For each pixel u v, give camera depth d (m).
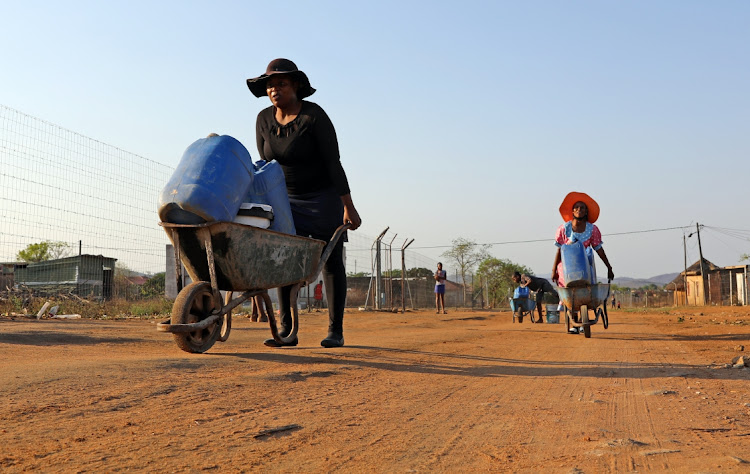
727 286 47.81
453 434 2.60
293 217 5.80
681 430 2.67
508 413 3.06
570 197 8.70
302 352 5.30
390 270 22.97
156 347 5.70
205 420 2.69
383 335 8.57
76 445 2.21
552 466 2.10
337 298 6.03
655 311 30.33
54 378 3.36
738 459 2.12
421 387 3.85
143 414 2.73
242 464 2.07
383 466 2.11
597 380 4.25
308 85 5.76
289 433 2.54
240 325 10.10
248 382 3.64
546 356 5.86
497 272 50.84
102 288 20.44
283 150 5.64
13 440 2.23
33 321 9.79
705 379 4.29
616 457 2.20
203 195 4.33
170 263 18.53
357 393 3.55
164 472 1.95
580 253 8.46
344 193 5.71
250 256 4.67
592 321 8.50
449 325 12.71
